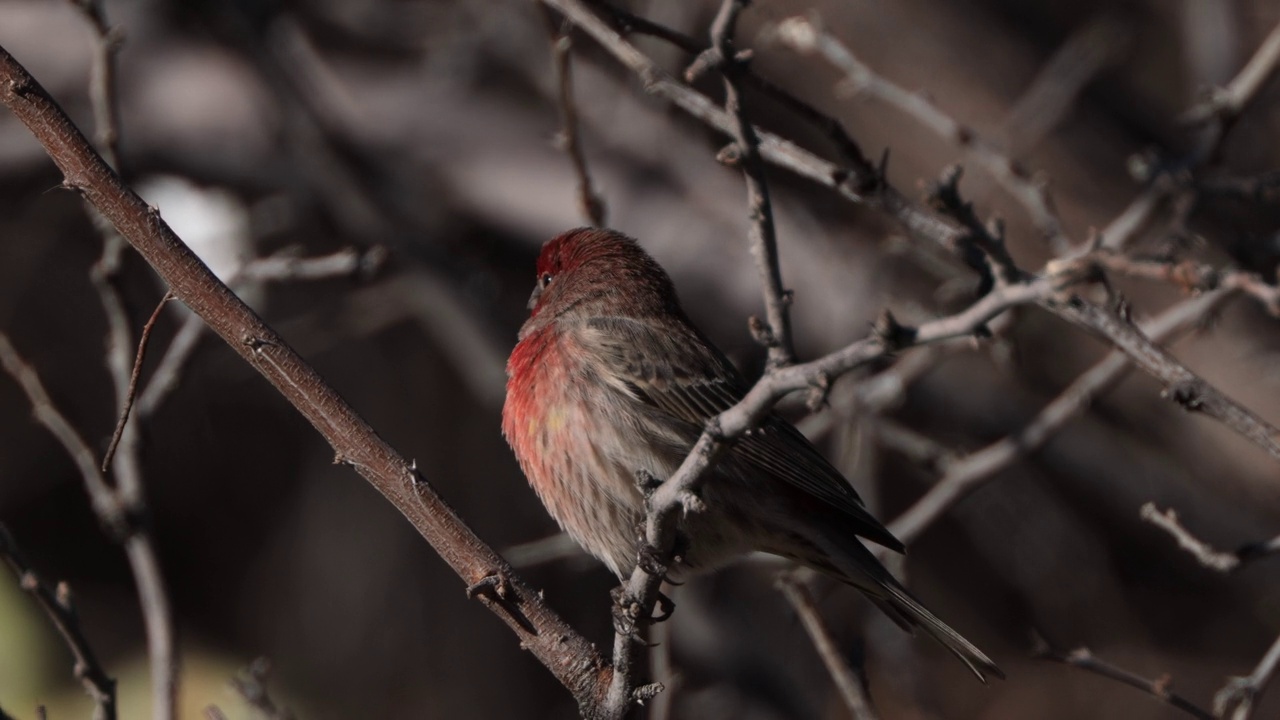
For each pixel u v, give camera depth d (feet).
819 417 34.04
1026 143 40.29
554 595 43.09
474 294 40.68
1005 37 45.24
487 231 43.42
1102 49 40.16
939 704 40.42
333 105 42.88
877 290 40.73
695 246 41.98
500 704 43.91
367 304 41.75
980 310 15.43
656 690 18.72
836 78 43.24
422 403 45.73
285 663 43.52
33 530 43.21
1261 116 43.04
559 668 18.93
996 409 43.09
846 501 24.20
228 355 42.04
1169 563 43.37
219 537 44.57
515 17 41.22
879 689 38.50
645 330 25.68
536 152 43.09
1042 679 42.37
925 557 44.96
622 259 26.86
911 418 43.70
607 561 25.29
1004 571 42.96
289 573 44.57
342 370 45.68
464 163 42.80
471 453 45.39
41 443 43.70
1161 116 46.09
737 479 24.13
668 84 19.88
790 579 24.09
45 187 42.11
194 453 44.70
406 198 42.04
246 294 41.04
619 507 24.77
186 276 17.54
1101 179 44.83
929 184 20.20
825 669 38.37
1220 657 42.04
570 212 42.37
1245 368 40.96
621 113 42.57
